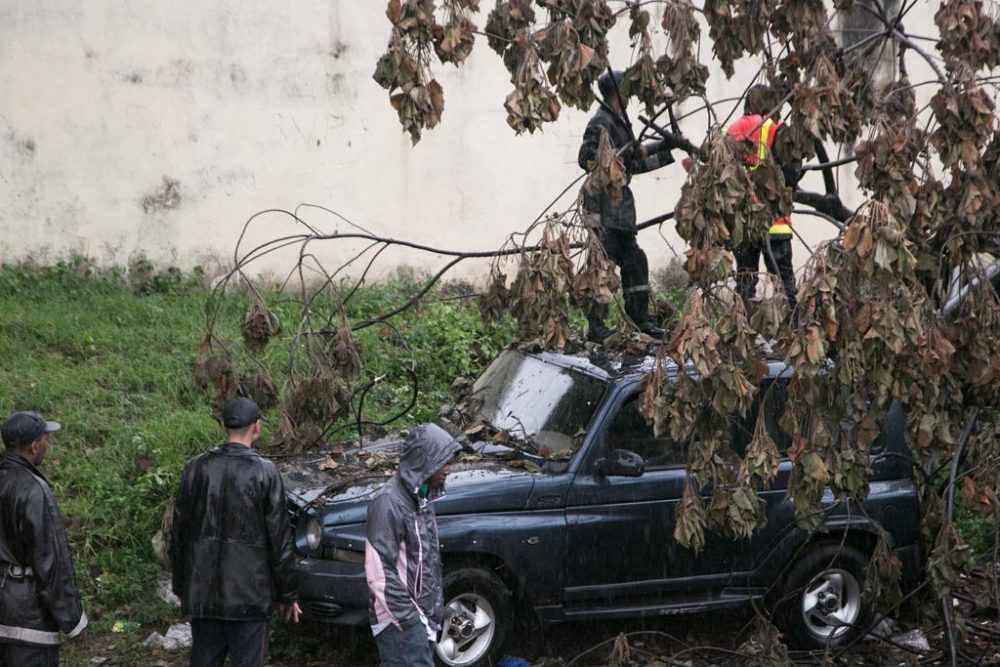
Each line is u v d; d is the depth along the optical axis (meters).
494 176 28.42
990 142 14.28
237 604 12.51
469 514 14.80
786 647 15.10
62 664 15.20
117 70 26.34
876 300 12.45
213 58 26.73
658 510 15.56
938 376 12.95
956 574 14.23
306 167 27.45
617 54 28.31
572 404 16.12
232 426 12.82
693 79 15.74
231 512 12.55
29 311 24.47
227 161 27.09
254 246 27.36
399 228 28.06
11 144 26.09
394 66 13.41
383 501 12.12
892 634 16.73
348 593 14.21
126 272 26.88
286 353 23.33
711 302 13.20
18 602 11.77
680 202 13.34
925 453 13.49
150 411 21.17
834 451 13.17
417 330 25.11
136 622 16.36
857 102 16.80
